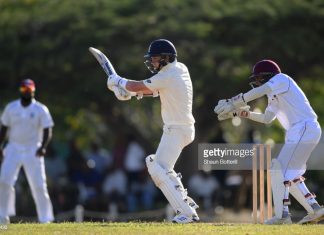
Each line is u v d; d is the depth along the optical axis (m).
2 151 49.75
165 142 36.41
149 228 34.31
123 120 86.31
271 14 79.81
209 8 80.00
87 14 80.75
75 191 74.50
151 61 36.25
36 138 48.81
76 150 80.44
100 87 79.19
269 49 81.94
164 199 79.94
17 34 81.44
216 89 79.94
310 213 36.81
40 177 48.69
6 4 84.31
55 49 79.31
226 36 81.81
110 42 78.38
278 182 36.62
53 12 81.94
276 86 36.28
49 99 83.19
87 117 96.00
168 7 80.44
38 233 33.38
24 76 81.25
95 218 71.75
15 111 48.56
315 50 81.44
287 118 36.69
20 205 71.19
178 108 36.09
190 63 78.12
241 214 73.56
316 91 94.00
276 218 36.91
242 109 37.12
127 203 78.50
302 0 82.00
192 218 36.62
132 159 82.62
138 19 78.25
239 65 79.62
